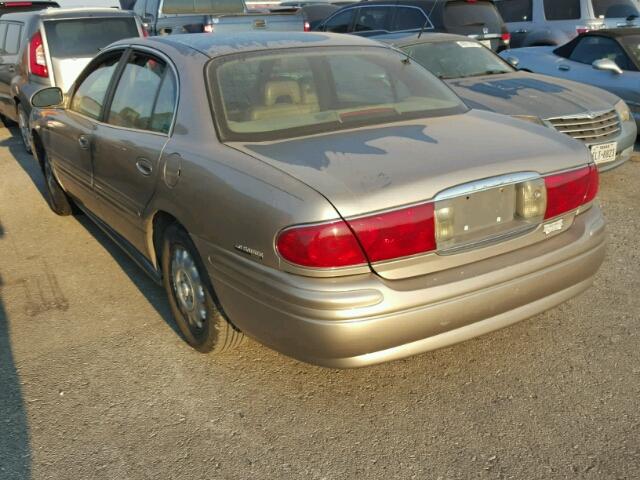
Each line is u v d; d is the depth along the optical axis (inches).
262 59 130.6
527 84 242.4
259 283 99.3
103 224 172.7
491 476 95.2
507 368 122.0
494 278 102.3
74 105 184.9
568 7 435.5
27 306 155.5
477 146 109.7
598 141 218.7
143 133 135.1
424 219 96.0
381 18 391.9
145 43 149.6
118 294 160.1
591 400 111.4
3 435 107.6
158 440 105.7
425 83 143.4
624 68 291.7
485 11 373.4
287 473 97.5
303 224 92.0
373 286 94.1
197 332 127.3
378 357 97.7
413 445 102.5
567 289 114.3
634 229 189.8
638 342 128.5
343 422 108.8
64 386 121.4
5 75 340.5
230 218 103.0
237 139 114.3
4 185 266.8
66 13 302.2
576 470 95.6
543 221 109.9
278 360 127.6
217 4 477.1
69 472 98.7
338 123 120.6
